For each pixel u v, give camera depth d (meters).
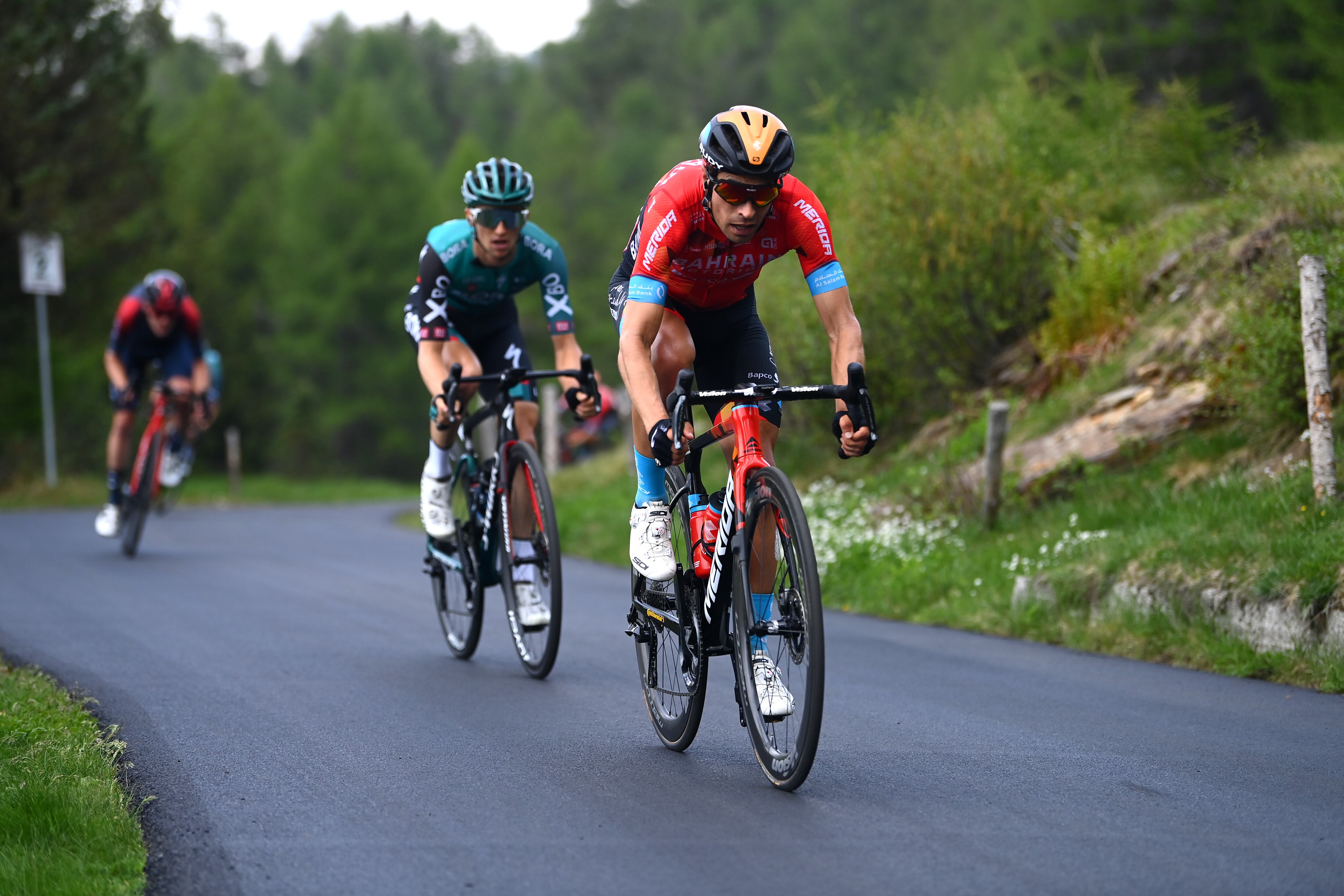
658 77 155.50
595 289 108.31
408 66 177.12
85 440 52.94
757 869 6.11
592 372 10.91
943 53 83.81
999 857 6.27
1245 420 15.68
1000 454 16.81
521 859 6.26
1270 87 29.39
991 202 21.62
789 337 23.59
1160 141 22.97
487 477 11.55
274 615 14.59
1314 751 8.49
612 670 11.48
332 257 94.94
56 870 5.89
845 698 10.30
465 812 7.04
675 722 8.46
